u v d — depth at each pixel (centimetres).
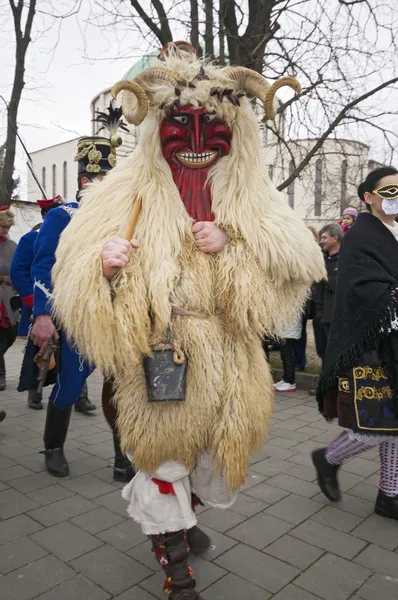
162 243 179
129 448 184
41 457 356
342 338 257
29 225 1574
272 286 190
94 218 185
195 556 233
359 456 365
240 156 189
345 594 207
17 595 204
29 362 307
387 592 209
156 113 187
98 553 235
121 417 186
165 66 189
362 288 247
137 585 211
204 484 197
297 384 595
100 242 176
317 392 285
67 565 225
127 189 187
